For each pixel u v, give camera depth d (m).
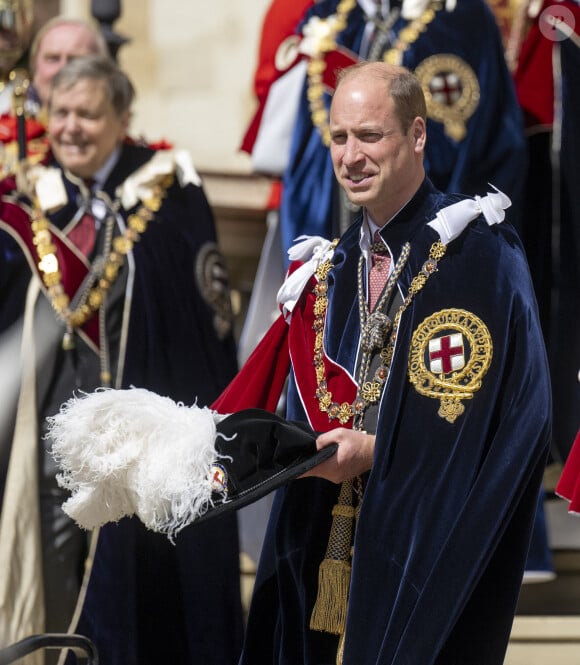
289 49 20.05
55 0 24.89
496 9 20.70
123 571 16.64
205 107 25.05
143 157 18.38
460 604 10.66
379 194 11.54
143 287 17.66
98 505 11.48
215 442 11.34
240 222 24.28
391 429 11.28
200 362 17.80
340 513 11.86
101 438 11.22
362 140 11.45
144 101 25.14
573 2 20.38
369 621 11.11
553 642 18.20
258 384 12.68
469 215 11.60
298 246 12.66
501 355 11.18
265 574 12.57
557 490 12.73
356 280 12.10
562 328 19.67
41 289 17.39
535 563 17.98
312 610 11.96
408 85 11.49
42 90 19.16
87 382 17.22
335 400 11.88
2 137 18.86
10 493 16.70
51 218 17.80
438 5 19.19
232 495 11.26
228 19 25.20
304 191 18.97
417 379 11.35
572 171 19.83
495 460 10.93
